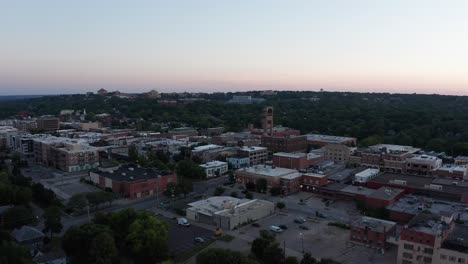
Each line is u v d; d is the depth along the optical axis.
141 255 112.38
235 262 96.56
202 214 149.00
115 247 109.50
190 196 183.88
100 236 106.00
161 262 103.19
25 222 140.38
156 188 189.38
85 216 153.75
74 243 109.19
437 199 169.88
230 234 135.50
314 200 178.75
